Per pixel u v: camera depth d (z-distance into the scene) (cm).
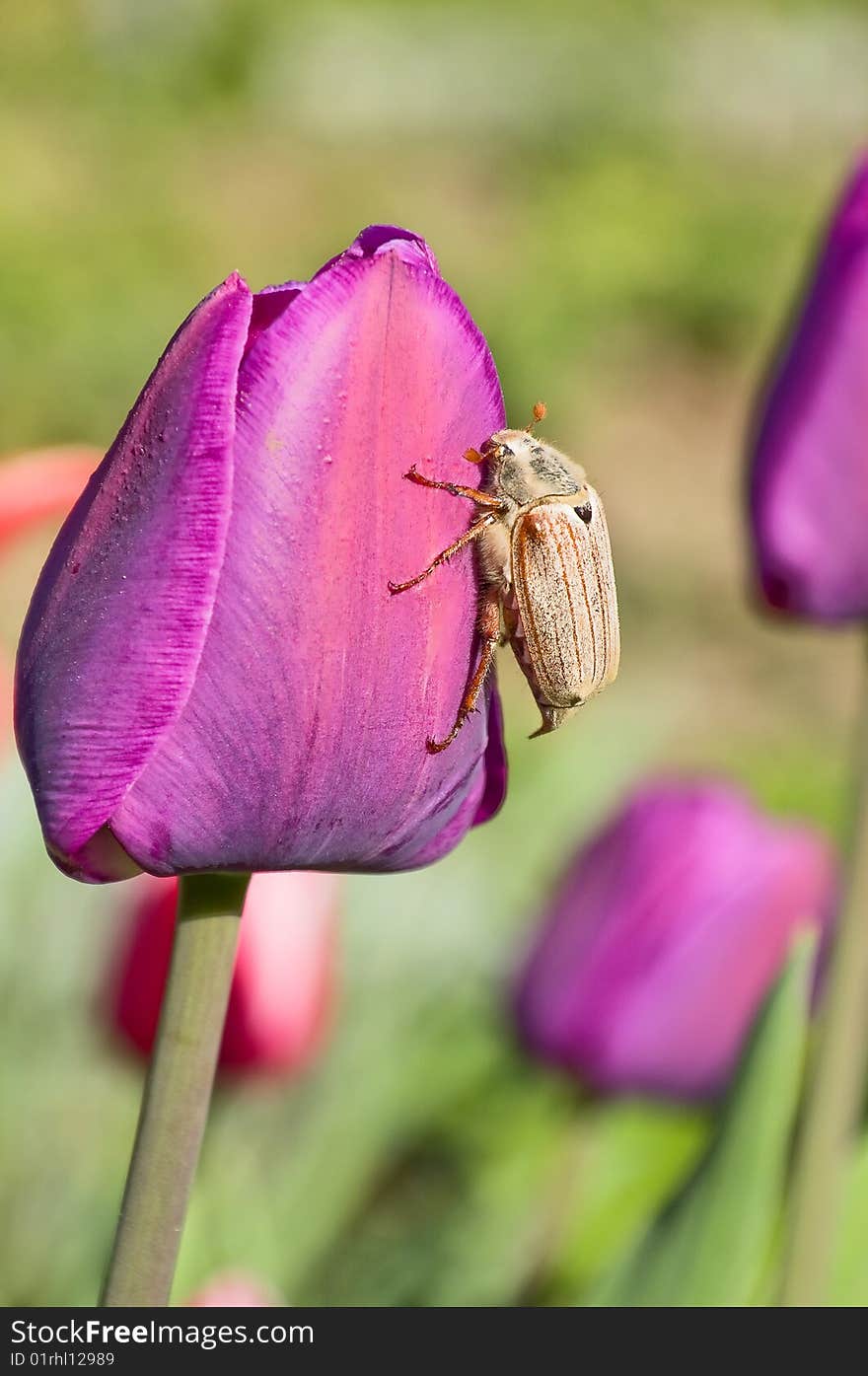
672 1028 56
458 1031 80
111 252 208
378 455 30
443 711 31
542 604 33
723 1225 40
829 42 365
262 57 314
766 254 259
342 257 30
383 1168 74
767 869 54
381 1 340
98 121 274
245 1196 60
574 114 312
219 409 30
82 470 44
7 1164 68
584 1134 59
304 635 30
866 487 42
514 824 95
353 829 31
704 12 372
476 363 31
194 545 30
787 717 154
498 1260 66
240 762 30
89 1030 70
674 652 161
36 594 31
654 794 57
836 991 41
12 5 296
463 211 271
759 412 44
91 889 76
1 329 178
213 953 31
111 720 30
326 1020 53
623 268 237
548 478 33
